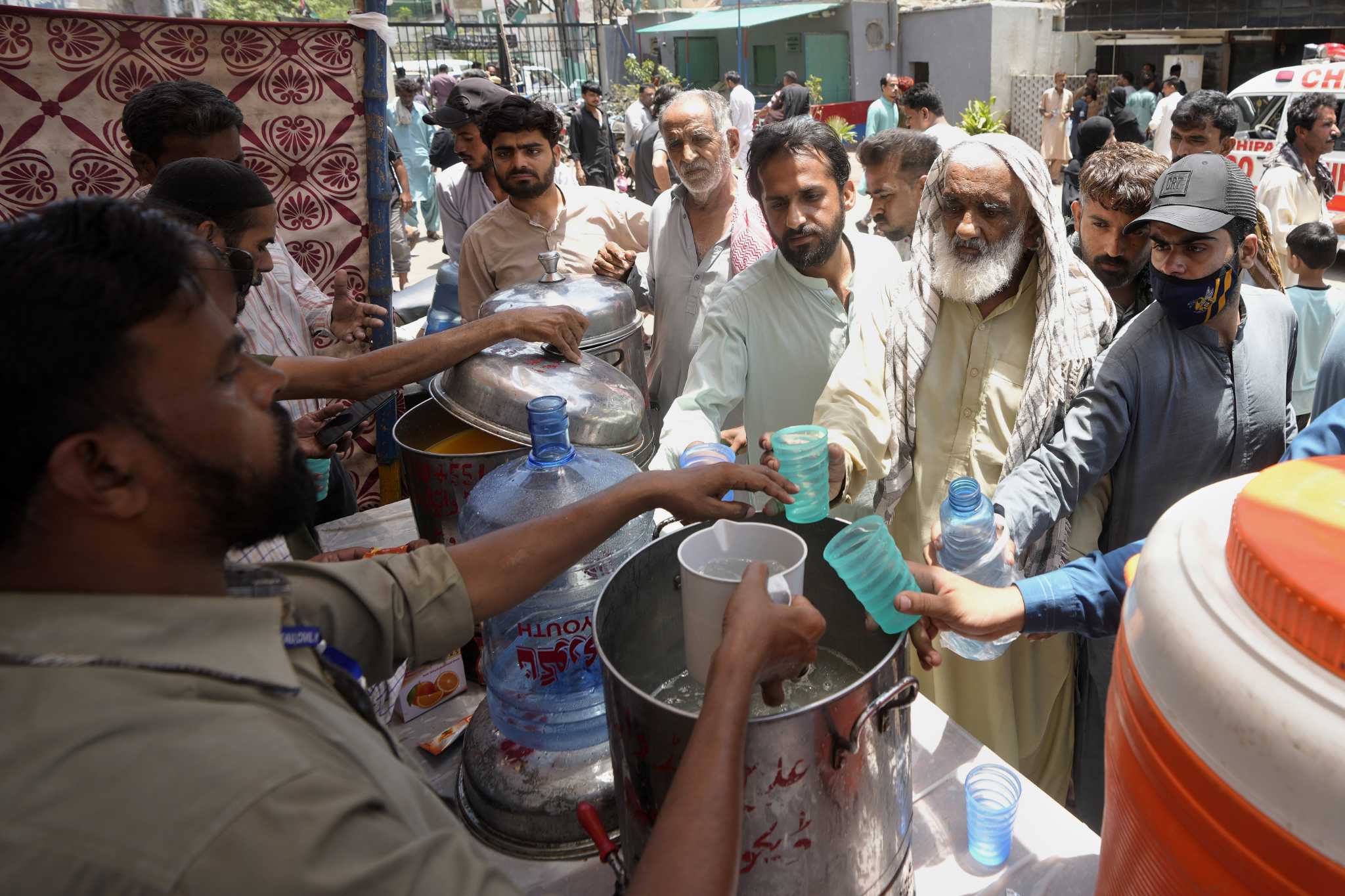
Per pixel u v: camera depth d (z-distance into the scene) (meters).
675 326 2.79
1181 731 0.68
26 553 0.62
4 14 2.57
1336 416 1.32
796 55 17.94
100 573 0.63
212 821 0.54
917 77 17.03
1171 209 1.57
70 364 0.57
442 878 0.61
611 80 18.61
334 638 0.98
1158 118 10.30
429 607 1.04
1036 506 1.59
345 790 0.60
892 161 3.41
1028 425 1.72
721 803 0.71
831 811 0.88
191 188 1.72
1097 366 1.71
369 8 2.89
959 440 1.85
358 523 2.11
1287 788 0.59
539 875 1.19
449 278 4.07
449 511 1.52
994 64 15.42
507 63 9.93
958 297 1.73
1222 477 1.71
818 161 1.91
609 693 0.91
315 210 3.03
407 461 1.55
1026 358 1.80
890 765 0.94
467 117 3.66
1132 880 0.77
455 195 4.16
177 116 2.13
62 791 0.54
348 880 0.56
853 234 2.20
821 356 2.08
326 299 2.60
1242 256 1.61
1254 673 0.62
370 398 1.74
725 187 2.71
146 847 0.53
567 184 3.21
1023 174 1.64
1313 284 2.94
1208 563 0.73
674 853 0.69
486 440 1.68
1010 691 1.83
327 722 0.69
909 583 1.08
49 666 0.58
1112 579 1.27
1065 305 1.70
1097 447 1.64
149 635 0.62
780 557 1.00
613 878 1.17
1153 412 1.66
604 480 1.32
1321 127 3.93
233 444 0.65
